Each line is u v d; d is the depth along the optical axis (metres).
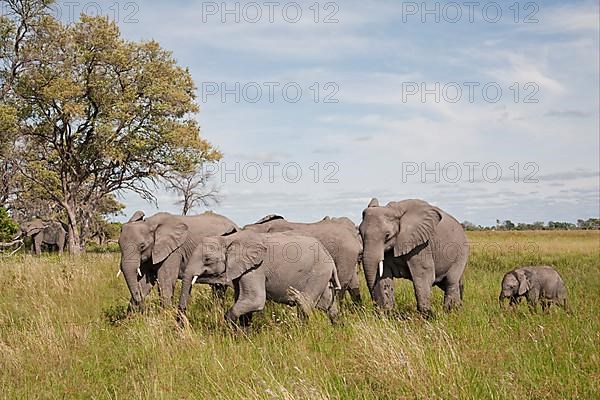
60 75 35.12
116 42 35.97
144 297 13.94
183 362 9.16
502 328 10.31
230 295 14.14
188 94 38.47
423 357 7.88
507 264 23.86
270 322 10.95
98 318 12.54
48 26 34.91
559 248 29.84
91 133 36.34
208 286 14.90
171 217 14.24
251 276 11.23
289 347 9.55
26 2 34.91
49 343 9.82
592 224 81.44
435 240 12.61
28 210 47.31
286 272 11.41
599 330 9.98
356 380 7.78
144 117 36.56
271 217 15.16
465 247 13.15
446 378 7.33
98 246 46.22
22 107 35.06
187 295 11.66
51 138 36.66
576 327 10.09
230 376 8.30
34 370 9.04
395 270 12.81
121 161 35.69
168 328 10.69
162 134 35.91
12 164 35.59
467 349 8.87
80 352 9.93
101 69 36.53
